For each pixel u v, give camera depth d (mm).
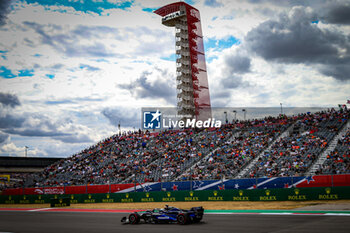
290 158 44625
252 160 47406
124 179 53438
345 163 39156
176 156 55562
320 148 44750
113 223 25672
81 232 20953
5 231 22562
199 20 71312
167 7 69875
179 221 23328
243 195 37375
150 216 25234
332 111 55469
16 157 87750
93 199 47094
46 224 26062
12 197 53562
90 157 66625
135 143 66375
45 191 54062
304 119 55219
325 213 25938
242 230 19062
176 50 70188
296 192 34594
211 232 18828
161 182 45031
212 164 49094
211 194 39250
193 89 67812
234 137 55906
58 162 70688
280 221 22312
